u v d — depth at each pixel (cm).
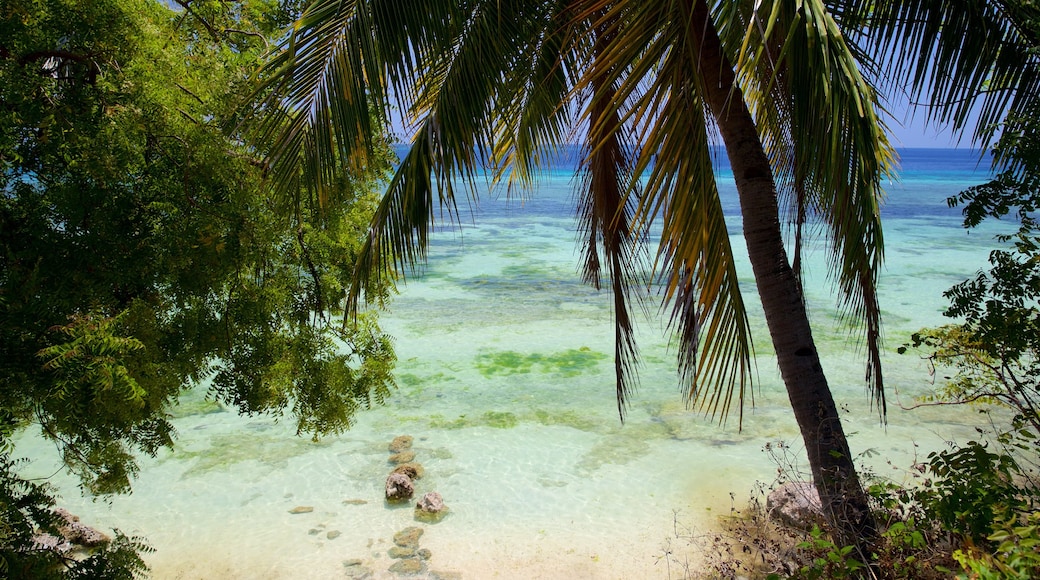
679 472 955
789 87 464
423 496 882
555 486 926
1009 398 509
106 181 541
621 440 1070
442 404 1230
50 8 514
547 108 549
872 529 445
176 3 659
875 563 405
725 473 946
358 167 487
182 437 1099
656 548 767
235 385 740
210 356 711
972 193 497
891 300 1906
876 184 367
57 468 984
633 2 406
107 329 459
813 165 386
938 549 404
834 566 402
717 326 409
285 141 452
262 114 539
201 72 627
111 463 613
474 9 460
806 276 2233
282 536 811
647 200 398
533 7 482
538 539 796
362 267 491
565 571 734
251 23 745
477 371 1404
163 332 642
